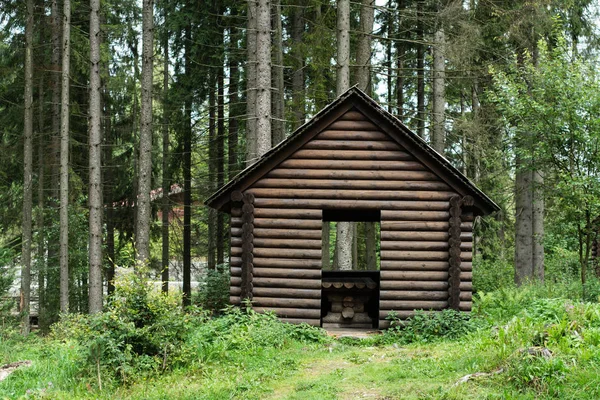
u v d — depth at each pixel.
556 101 16.88
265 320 13.14
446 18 19.47
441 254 13.96
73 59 24.12
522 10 19.48
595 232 18.80
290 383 9.59
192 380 9.98
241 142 29.20
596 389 7.64
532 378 8.04
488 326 12.97
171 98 26.22
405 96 31.41
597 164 16.22
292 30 25.33
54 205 26.50
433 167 13.99
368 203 14.02
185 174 28.75
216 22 25.47
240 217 14.23
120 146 29.17
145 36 18.95
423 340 12.54
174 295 11.10
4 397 9.15
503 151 20.38
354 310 15.33
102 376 9.78
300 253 13.99
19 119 24.94
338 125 14.18
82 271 25.19
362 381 9.33
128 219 30.44
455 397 8.01
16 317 16.16
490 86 21.12
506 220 29.77
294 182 14.09
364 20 21.06
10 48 24.23
